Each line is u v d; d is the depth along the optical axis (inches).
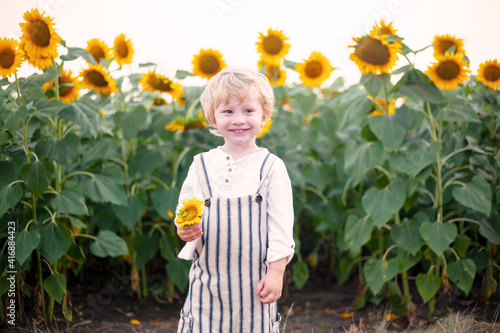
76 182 103.4
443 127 106.6
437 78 93.3
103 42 106.2
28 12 88.1
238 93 62.1
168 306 117.1
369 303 115.5
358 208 117.7
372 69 93.8
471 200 93.0
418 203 118.1
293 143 140.4
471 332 89.4
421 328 96.3
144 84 107.0
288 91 138.6
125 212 108.8
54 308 105.6
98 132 106.2
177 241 125.5
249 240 61.6
